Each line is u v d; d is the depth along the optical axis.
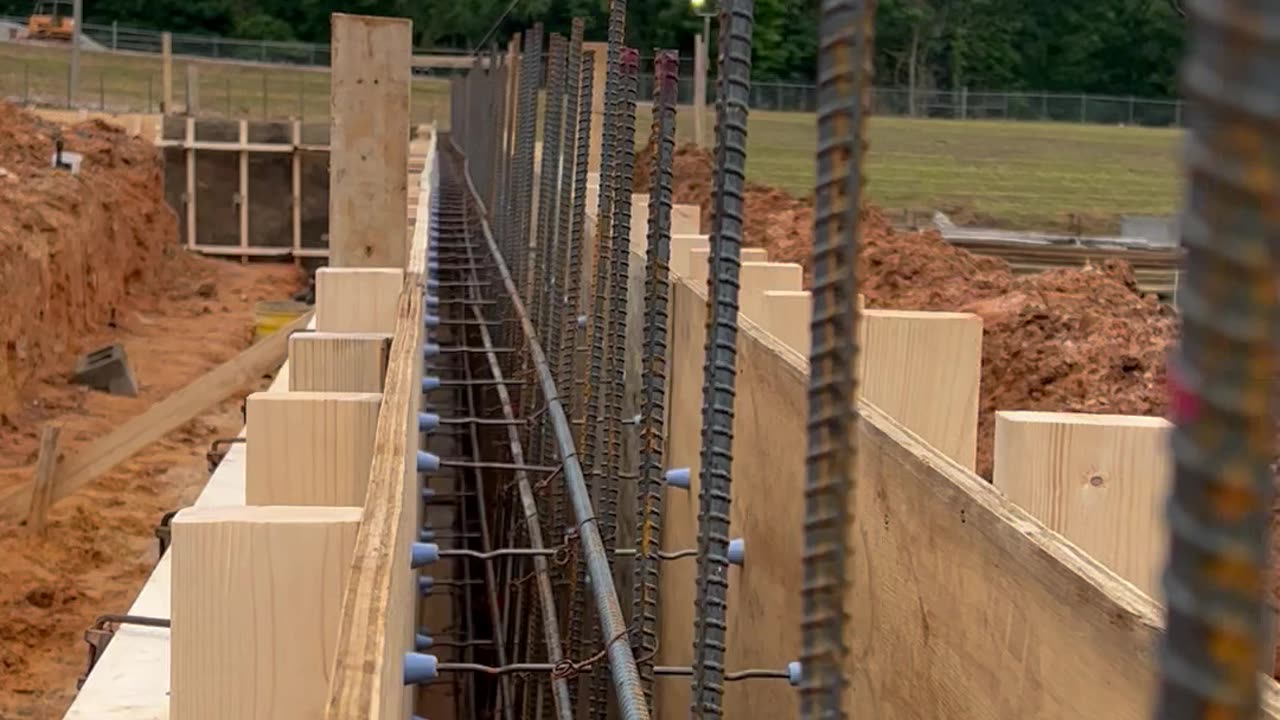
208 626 2.76
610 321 5.33
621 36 5.27
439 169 26.42
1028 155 29.50
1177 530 0.72
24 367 13.48
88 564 9.06
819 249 1.29
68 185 17.44
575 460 5.24
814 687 1.31
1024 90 32.91
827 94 1.26
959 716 2.71
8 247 13.27
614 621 3.71
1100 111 32.31
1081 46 32.22
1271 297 0.68
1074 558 2.27
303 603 2.77
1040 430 2.89
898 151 29.73
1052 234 21.39
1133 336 7.23
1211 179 0.68
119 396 14.25
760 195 15.20
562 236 7.13
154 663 3.72
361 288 6.47
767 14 19.05
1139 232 22.08
